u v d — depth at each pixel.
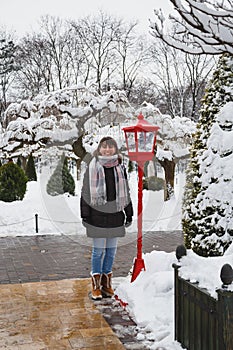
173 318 3.99
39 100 14.61
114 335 3.84
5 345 3.63
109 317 4.29
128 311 4.45
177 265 3.58
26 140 13.67
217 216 4.18
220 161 4.24
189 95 26.28
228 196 4.15
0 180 13.10
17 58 28.80
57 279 5.91
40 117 13.47
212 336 2.95
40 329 3.98
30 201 12.51
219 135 4.29
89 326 4.05
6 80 29.41
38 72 28.22
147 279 4.76
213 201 4.21
